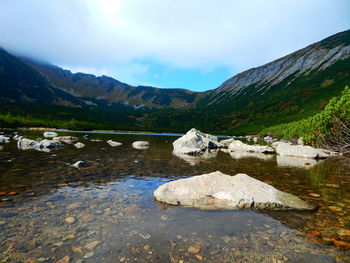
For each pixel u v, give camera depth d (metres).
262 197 6.34
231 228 4.78
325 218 5.43
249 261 3.59
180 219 5.20
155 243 4.09
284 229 4.78
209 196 6.50
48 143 20.59
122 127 157.12
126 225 4.80
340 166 14.15
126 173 10.50
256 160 16.70
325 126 23.73
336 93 153.88
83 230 4.50
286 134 44.16
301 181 9.57
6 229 4.40
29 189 7.25
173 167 12.59
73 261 3.47
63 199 6.38
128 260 3.54
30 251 3.69
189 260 3.59
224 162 15.21
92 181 8.66
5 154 14.78
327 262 3.59
